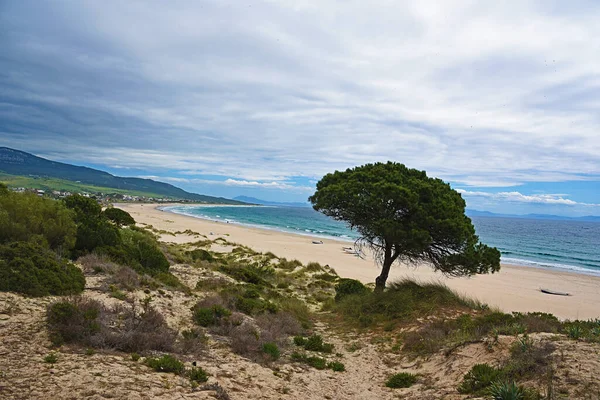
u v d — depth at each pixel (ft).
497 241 236.84
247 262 89.15
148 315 28.53
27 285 29.91
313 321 46.03
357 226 56.29
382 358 32.99
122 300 33.55
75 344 22.36
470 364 26.73
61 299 29.43
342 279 80.53
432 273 104.32
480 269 50.34
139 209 398.42
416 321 40.06
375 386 26.63
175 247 95.55
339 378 27.27
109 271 42.22
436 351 31.27
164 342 25.48
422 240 46.70
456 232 47.80
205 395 18.80
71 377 17.66
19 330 22.57
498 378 22.34
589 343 25.14
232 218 359.66
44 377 17.19
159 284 43.65
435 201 50.67
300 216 513.86
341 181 57.47
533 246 211.61
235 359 26.55
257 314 40.57
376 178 54.34
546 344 25.22
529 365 22.94
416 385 26.16
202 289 47.83
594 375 20.22
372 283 80.38
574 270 124.06
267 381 23.57
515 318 34.17
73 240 47.39
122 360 21.53
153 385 18.57
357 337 39.22
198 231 176.04
